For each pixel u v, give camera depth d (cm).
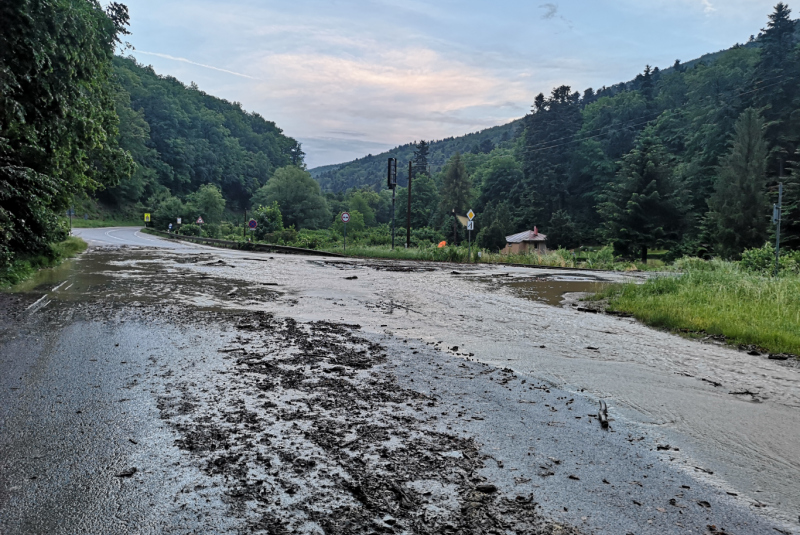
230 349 660
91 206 8912
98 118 1731
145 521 271
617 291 1383
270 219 4853
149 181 10962
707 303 1098
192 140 13962
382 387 524
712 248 4922
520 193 9194
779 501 317
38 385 489
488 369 611
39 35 1191
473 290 1468
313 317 934
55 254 1805
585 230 8256
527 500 306
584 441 403
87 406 437
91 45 1452
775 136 6062
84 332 730
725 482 340
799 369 642
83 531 261
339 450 367
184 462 340
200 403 454
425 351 692
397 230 7444
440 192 10981
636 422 449
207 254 2777
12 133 1283
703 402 507
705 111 7969
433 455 365
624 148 9856
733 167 5428
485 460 360
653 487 330
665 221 5600
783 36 6500
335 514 282
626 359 682
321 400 475
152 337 713
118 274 1584
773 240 4075
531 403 492
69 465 331
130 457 345
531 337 819
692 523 287
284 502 294
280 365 591
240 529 266
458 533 268
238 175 15375
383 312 1022
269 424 411
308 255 3066
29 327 754
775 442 410
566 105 9981
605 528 278
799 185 3956
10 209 1405
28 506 282
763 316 945
